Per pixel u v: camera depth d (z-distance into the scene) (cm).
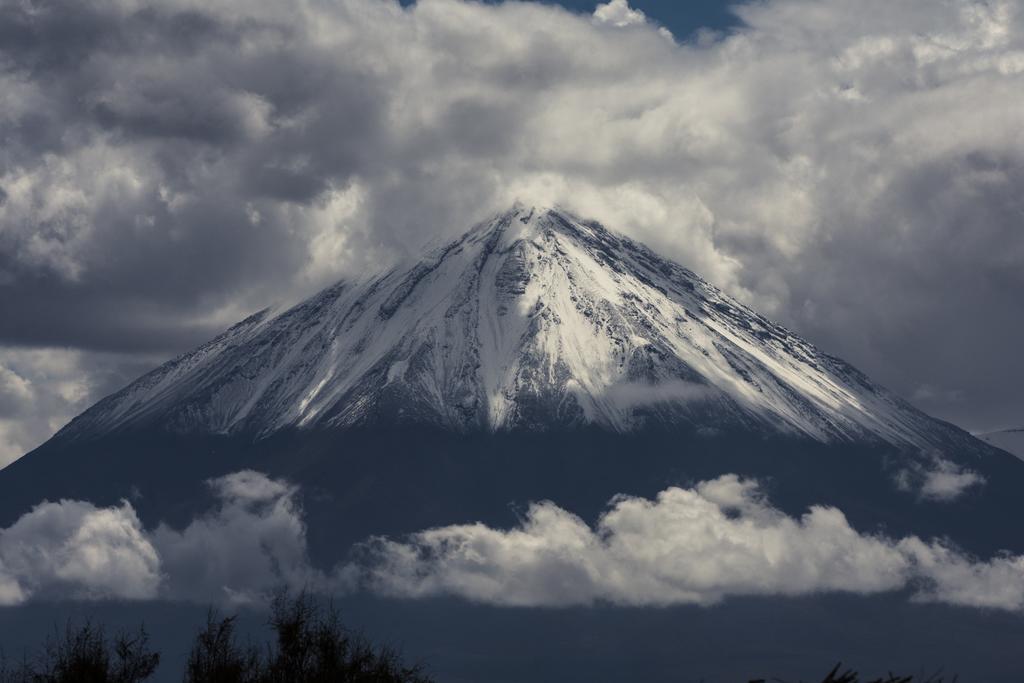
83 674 8606
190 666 8925
